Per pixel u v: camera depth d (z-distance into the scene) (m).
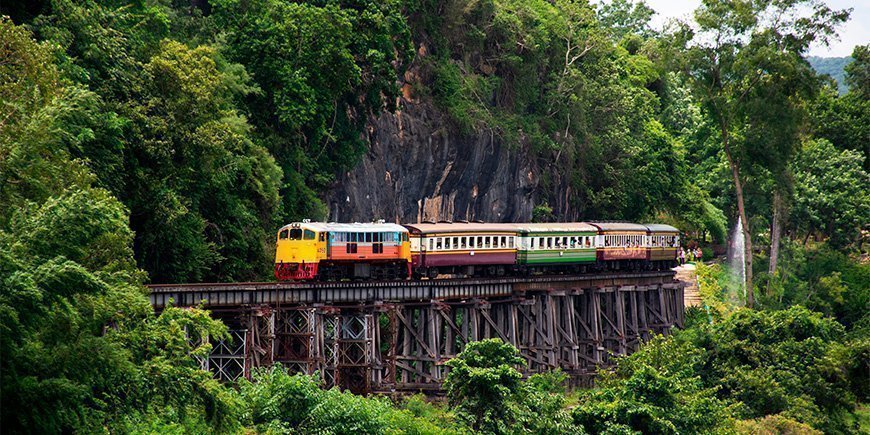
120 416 48.44
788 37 140.38
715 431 78.56
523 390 70.75
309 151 114.31
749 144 143.50
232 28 108.38
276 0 110.81
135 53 89.19
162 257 87.00
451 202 138.25
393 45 124.88
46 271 41.53
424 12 137.38
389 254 93.44
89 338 44.09
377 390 85.44
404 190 130.62
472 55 148.38
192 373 52.03
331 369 83.81
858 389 100.12
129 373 46.94
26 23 78.31
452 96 137.00
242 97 104.75
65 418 42.03
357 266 92.25
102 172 76.19
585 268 120.31
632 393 77.62
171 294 72.75
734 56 141.50
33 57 61.72
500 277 103.12
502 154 142.88
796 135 144.75
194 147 87.19
